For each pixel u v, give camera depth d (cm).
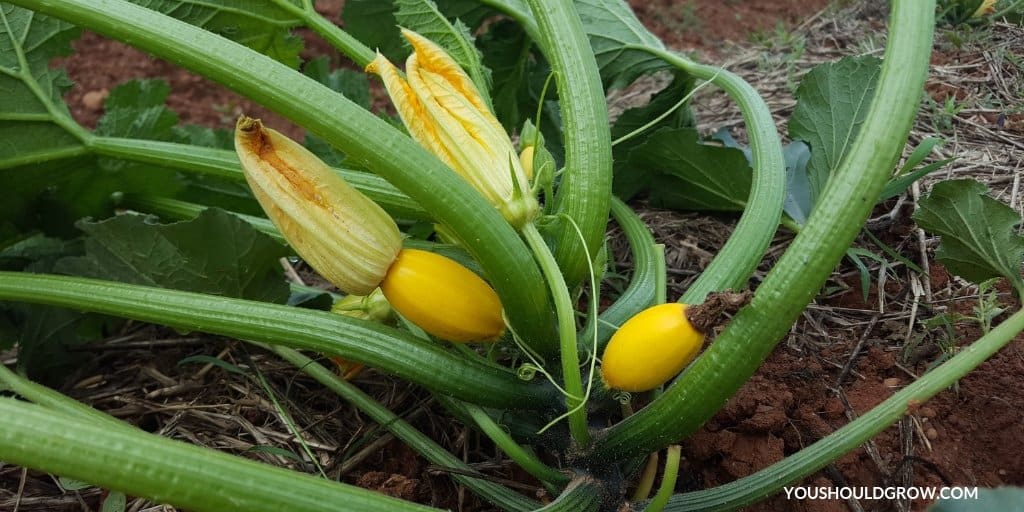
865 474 46
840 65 59
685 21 124
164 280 54
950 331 51
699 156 61
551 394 42
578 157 41
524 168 45
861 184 33
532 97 75
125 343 64
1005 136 70
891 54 34
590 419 41
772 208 47
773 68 92
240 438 55
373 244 38
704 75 61
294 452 53
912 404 39
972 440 46
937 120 73
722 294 34
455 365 40
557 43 43
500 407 42
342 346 40
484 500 48
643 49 66
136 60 121
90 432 29
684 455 48
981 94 77
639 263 52
